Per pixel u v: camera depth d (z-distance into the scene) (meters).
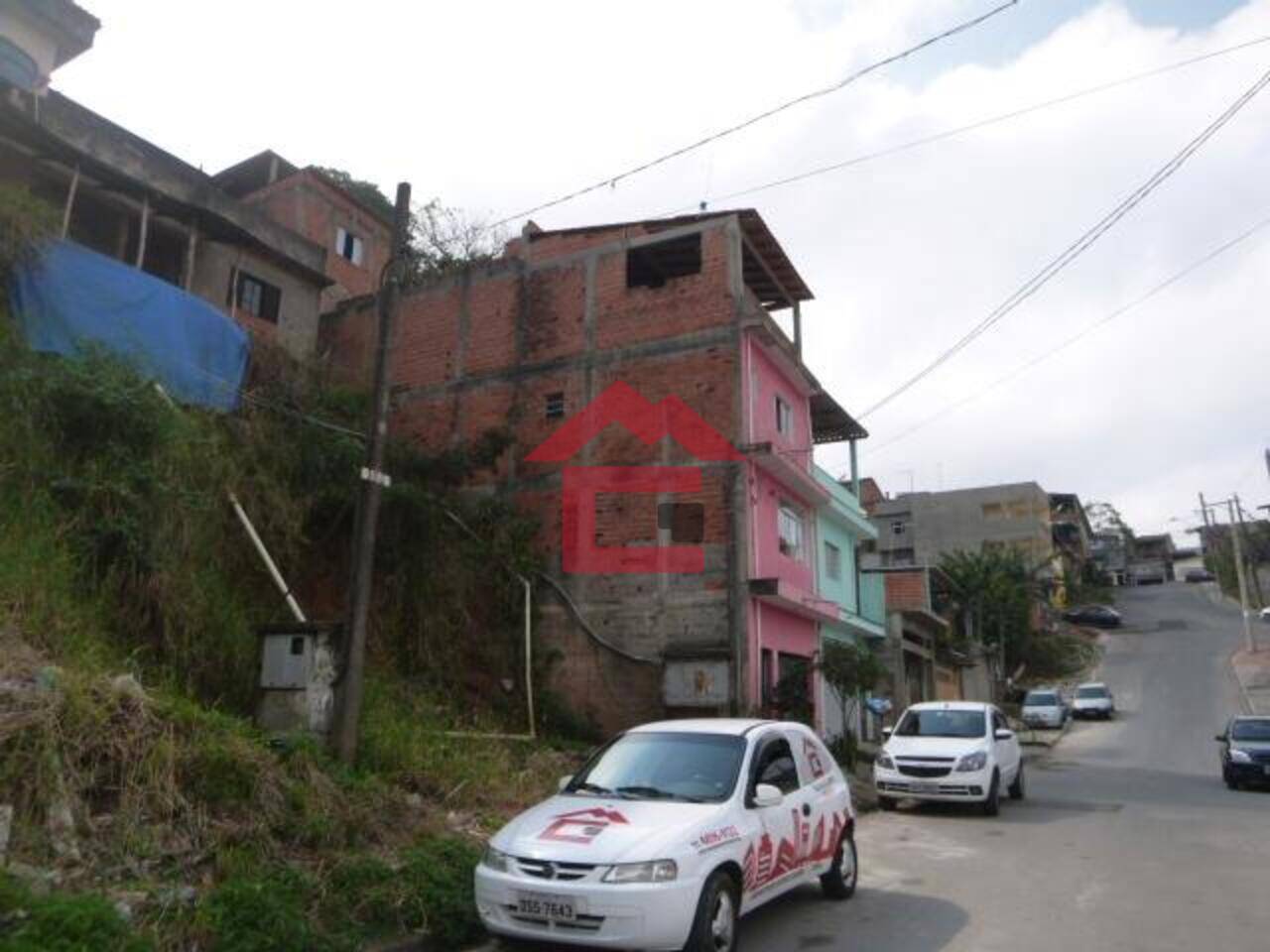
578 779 7.50
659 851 5.86
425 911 6.51
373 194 33.31
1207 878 9.30
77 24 17.08
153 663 9.09
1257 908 7.96
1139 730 34.66
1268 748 19.09
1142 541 100.31
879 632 26.20
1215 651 51.56
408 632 14.55
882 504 71.75
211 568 10.48
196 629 9.59
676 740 7.59
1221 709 37.75
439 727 11.91
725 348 18.39
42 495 9.01
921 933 7.11
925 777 14.15
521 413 19.95
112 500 9.53
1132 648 55.25
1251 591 70.38
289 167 30.27
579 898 5.69
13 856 5.39
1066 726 36.44
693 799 6.83
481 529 17.91
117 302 12.20
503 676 16.50
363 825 7.51
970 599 44.34
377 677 12.30
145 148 17.09
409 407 21.22
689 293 19.02
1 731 5.79
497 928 6.00
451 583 15.73
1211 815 14.42
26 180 14.47
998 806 14.75
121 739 6.43
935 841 11.66
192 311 13.11
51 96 15.65
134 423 10.18
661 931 5.66
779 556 19.50
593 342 19.66
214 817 6.57
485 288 21.22
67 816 5.78
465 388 20.75
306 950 5.60
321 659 9.23
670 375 18.75
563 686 17.73
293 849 6.80
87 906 4.88
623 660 17.59
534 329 20.39
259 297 18.72
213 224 16.44
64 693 6.40
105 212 16.02
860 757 20.25
